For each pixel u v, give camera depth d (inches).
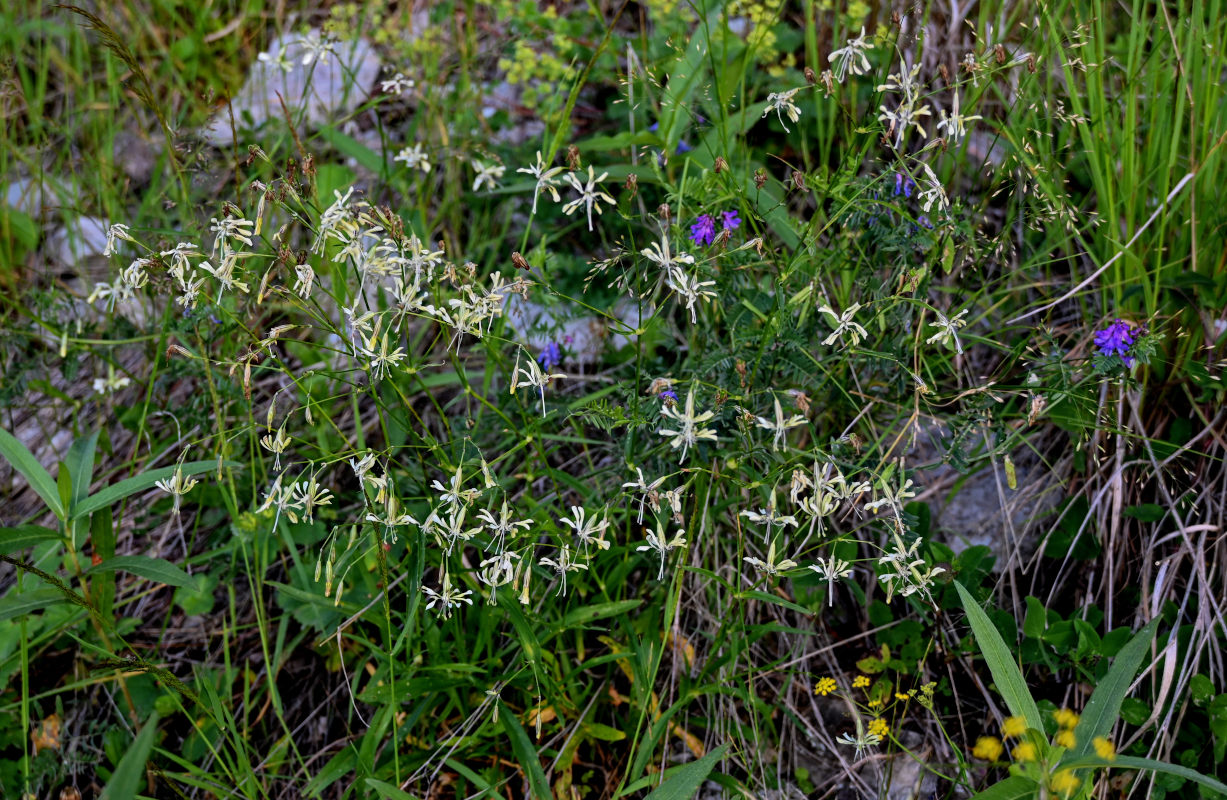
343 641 35.4
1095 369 31.6
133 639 37.0
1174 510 33.7
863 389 35.9
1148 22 37.7
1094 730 27.8
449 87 48.7
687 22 43.6
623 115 44.0
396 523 29.0
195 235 35.3
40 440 41.7
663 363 36.9
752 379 31.2
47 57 49.8
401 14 49.0
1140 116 38.3
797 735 34.0
